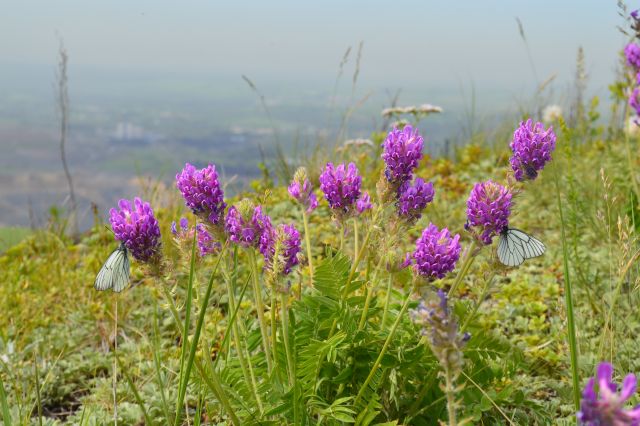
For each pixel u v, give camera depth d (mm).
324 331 662
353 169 655
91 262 1370
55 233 1617
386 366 628
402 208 622
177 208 1443
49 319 1127
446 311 454
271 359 664
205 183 596
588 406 355
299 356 625
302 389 617
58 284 1269
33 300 1201
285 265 616
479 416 627
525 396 748
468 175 1861
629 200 1147
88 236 1687
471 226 618
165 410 625
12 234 1715
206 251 630
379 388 667
